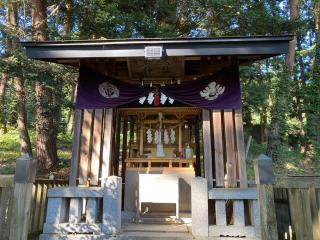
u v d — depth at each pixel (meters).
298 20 11.09
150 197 5.50
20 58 7.81
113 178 4.65
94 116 5.28
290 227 4.25
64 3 9.59
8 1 9.26
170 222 5.49
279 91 12.66
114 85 5.32
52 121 10.22
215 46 4.71
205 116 5.19
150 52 4.64
